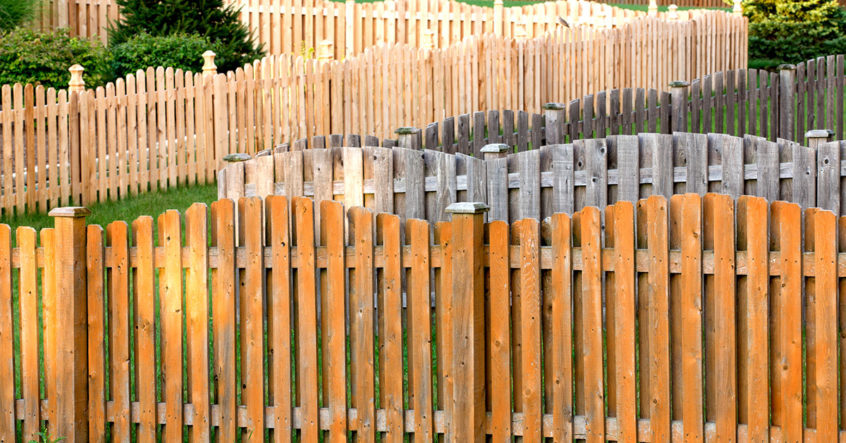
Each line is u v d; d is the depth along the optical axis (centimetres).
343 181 1216
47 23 2944
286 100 2095
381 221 941
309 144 2138
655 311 898
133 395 984
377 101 2230
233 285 955
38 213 1773
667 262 891
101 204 1841
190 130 1977
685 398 899
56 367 971
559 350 914
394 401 945
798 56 3384
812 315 882
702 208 895
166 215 960
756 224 878
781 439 889
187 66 2414
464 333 921
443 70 2347
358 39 3045
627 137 1231
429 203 1232
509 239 924
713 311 897
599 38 2644
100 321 973
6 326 977
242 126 2039
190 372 970
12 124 1862
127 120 1895
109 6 3011
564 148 1239
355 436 965
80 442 973
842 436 878
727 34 3125
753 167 1221
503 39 2444
